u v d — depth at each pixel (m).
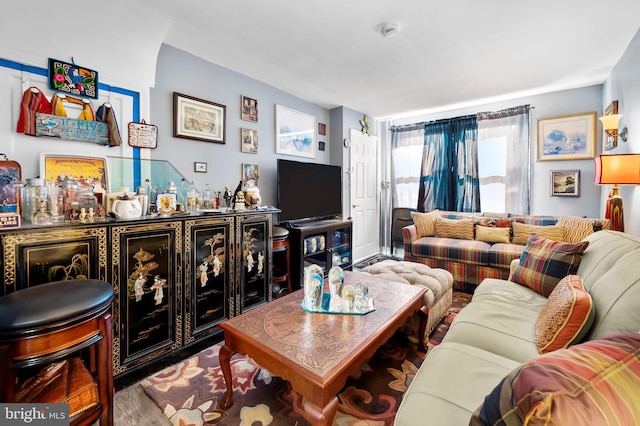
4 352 1.03
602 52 2.66
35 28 1.70
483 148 4.25
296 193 3.47
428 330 2.07
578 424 0.45
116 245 1.69
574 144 3.67
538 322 1.44
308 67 2.94
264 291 2.66
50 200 1.63
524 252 2.21
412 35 2.33
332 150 4.41
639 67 2.32
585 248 1.85
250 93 3.18
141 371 1.82
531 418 0.48
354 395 1.59
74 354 1.56
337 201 4.14
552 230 3.21
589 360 0.57
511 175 4.05
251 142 3.19
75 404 1.18
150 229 1.85
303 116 3.92
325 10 2.01
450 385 1.00
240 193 2.61
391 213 5.16
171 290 1.97
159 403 1.53
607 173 2.27
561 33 2.32
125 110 2.15
